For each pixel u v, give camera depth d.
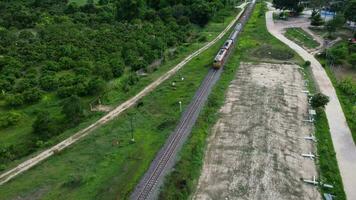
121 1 136.12
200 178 51.28
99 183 50.50
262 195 48.00
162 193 47.78
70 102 67.75
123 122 66.12
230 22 136.12
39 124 63.53
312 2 134.38
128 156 56.12
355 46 95.38
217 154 56.38
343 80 80.38
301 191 48.81
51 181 51.28
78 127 65.31
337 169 52.78
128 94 77.50
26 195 48.69
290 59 94.81
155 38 106.75
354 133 61.56
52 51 98.31
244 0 176.25
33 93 73.81
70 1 156.12
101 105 73.25
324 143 58.72
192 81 81.94
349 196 47.97
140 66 90.31
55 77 84.06
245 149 57.34
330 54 92.50
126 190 48.69
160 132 62.12
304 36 112.88
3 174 53.50
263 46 105.12
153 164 53.78
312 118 65.50
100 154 57.06
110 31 116.62
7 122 65.81
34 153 58.47
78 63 90.69
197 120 65.06
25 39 110.25
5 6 139.38
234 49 102.56
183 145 58.00
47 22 125.25
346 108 69.56
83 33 115.31
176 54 101.31
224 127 63.59
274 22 131.25
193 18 133.25
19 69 88.38
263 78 82.94
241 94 75.44
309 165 53.88
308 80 81.56
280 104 71.00
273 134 61.09
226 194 48.22
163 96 75.75
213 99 72.56
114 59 92.00
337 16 110.88
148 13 133.25
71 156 57.06
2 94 75.56
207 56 98.38
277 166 53.41
